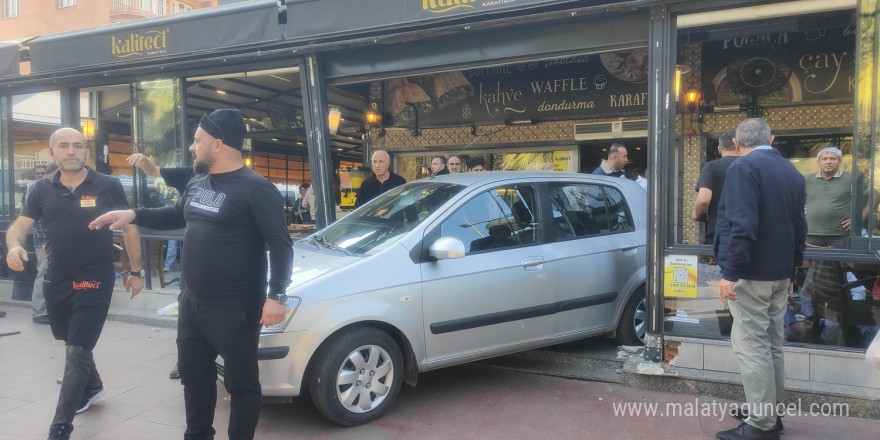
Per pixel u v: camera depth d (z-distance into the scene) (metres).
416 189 5.14
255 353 3.17
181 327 3.22
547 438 3.90
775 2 4.48
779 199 3.59
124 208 4.21
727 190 3.65
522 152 9.48
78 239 3.94
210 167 3.12
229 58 6.49
